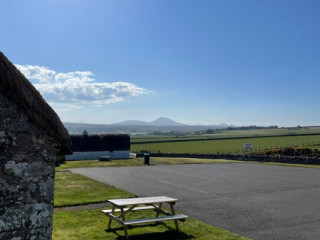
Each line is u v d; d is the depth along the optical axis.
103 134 53.81
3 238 4.81
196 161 41.03
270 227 11.94
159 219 10.54
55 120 5.43
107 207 14.11
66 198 15.60
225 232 11.01
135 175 26.03
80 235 10.10
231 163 39.28
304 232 11.42
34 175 5.16
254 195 18.22
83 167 31.62
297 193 19.05
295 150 44.34
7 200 4.89
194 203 15.77
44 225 5.22
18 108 5.04
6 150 4.91
